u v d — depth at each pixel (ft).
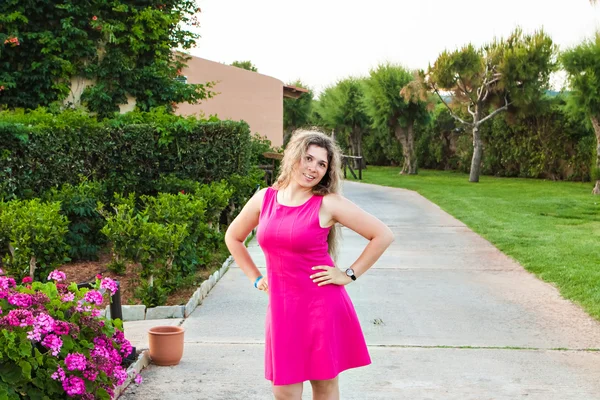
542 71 78.23
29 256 22.66
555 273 26.35
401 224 42.14
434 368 15.61
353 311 10.77
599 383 14.65
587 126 66.03
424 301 22.38
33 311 10.86
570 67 61.26
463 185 75.97
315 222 10.21
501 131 91.30
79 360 10.59
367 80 101.14
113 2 44.14
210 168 37.24
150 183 35.65
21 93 42.75
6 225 22.85
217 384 14.42
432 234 37.99
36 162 28.89
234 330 18.83
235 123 38.14
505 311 21.11
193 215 26.91
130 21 45.42
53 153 29.86
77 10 42.88
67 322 11.16
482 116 90.07
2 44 41.27
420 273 27.12
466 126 99.14
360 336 10.72
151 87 46.52
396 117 100.12
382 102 97.45
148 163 35.68
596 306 21.18
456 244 34.53
